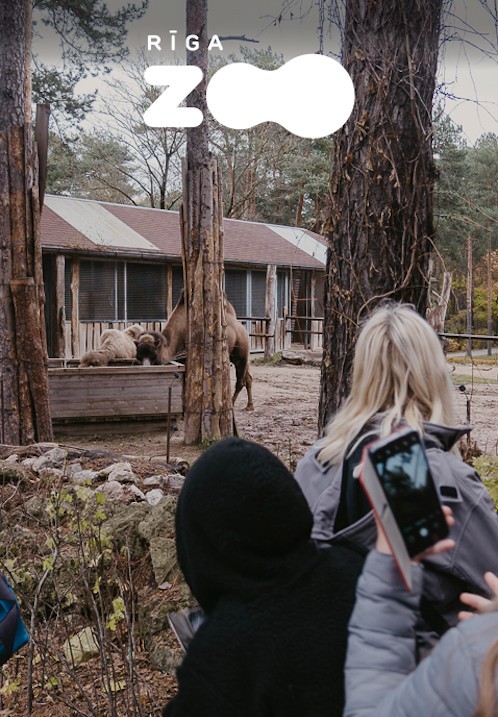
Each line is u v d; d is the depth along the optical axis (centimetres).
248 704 136
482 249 3456
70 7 1848
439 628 164
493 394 1591
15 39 884
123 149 3459
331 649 137
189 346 1024
